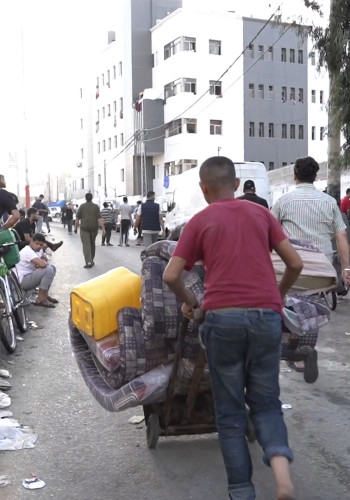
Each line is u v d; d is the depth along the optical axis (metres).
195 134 49.56
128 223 23.00
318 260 4.20
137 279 4.19
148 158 53.50
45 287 9.52
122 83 56.53
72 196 75.25
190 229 3.08
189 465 3.96
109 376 3.99
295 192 5.50
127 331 3.74
